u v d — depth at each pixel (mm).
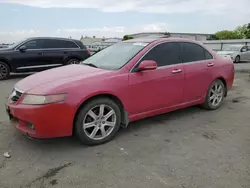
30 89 3217
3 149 3324
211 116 4758
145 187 2506
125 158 3100
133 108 3764
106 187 2508
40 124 3055
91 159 3078
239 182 2590
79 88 3215
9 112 3420
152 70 3904
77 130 3299
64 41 10805
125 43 4543
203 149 3354
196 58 4684
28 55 9930
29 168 2861
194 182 2588
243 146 3457
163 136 3791
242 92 6980
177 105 4406
